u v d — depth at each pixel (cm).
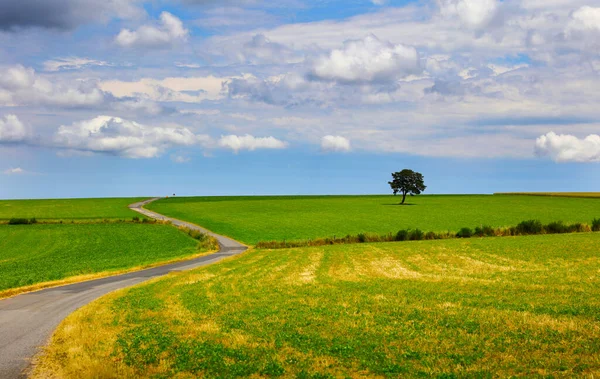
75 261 6219
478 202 17038
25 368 1755
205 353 1881
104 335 2205
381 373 1591
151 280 4228
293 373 1627
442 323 2230
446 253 5819
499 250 5772
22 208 17200
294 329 2228
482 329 2080
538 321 2169
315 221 12394
